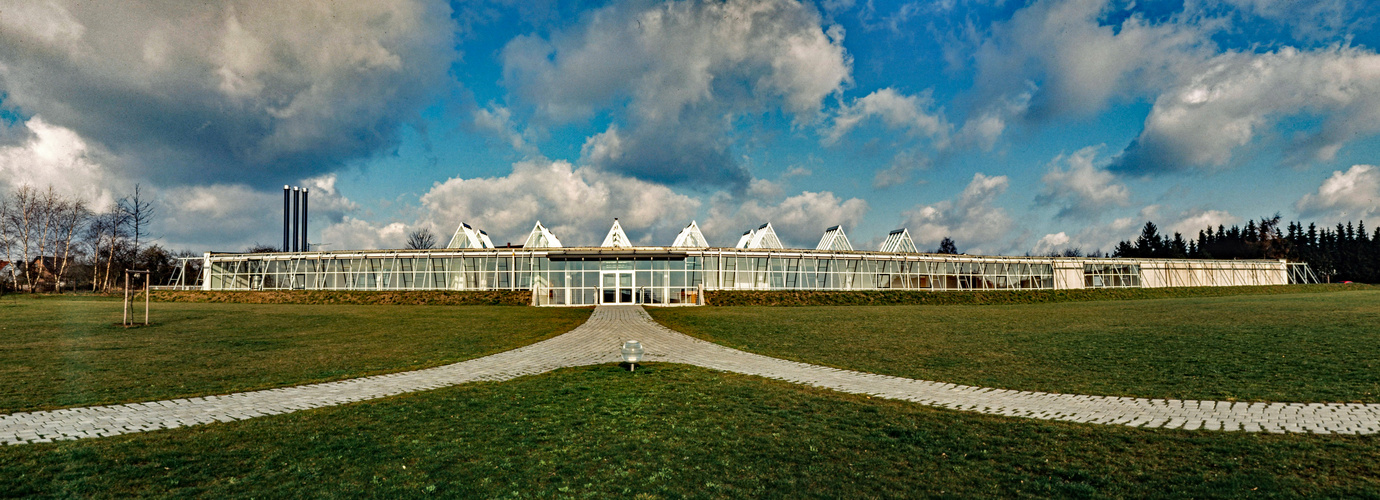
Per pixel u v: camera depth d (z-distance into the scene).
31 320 32.22
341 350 21.62
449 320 33.72
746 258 59.72
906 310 43.44
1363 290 77.25
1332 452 9.77
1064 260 75.44
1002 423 11.79
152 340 24.20
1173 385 15.21
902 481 8.81
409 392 14.49
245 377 16.39
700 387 15.05
